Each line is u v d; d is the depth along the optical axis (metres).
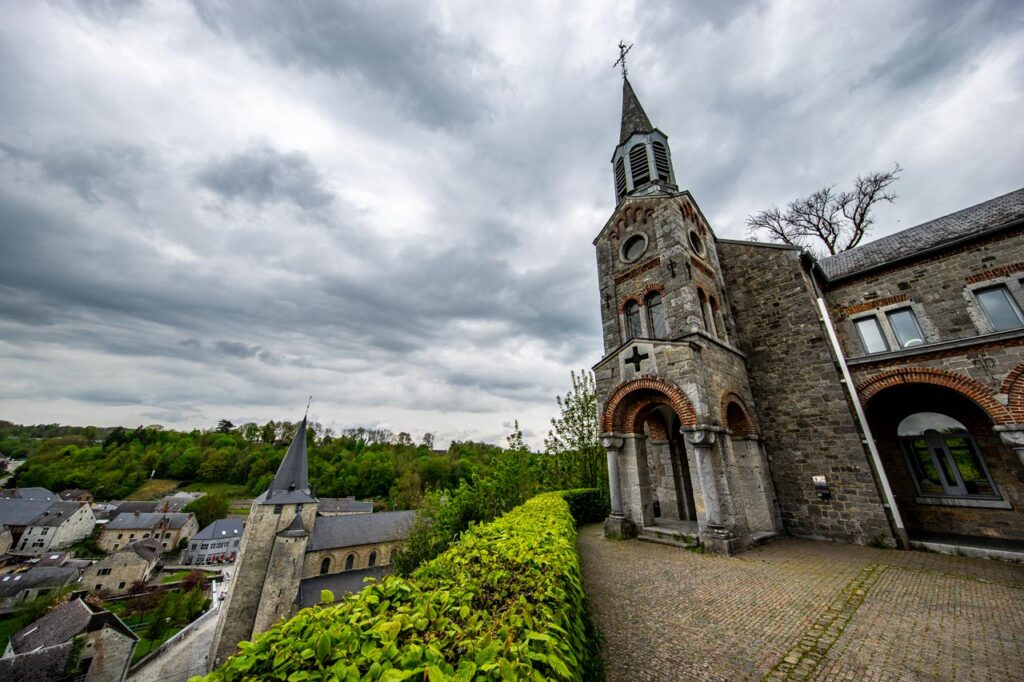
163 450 102.12
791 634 5.22
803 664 4.50
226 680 1.88
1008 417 8.77
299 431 39.97
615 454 11.70
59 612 29.97
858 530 10.34
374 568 38.94
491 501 15.12
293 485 37.00
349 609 2.67
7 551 60.84
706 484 9.66
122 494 85.19
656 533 10.51
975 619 5.54
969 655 4.59
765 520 11.10
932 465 11.28
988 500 10.23
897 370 10.55
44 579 46.12
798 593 6.66
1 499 67.88
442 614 2.73
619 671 4.42
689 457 10.16
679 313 12.52
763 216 26.62
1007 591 6.60
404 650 2.11
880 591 6.70
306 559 36.22
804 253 12.90
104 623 27.62
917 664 4.45
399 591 3.09
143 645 34.25
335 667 1.88
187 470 94.06
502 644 2.24
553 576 3.72
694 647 4.93
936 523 10.92
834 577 7.46
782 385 12.54
